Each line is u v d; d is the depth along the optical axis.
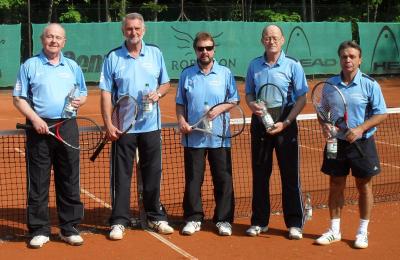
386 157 9.26
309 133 11.54
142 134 5.34
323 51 21.53
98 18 23.75
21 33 19.81
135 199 6.68
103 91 5.28
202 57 5.30
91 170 8.27
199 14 24.02
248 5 25.33
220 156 5.45
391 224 5.71
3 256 4.89
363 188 5.09
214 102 5.37
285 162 5.29
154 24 19.62
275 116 5.25
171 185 7.39
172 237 5.38
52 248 5.09
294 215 5.38
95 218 5.98
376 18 26.75
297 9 25.92
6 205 6.54
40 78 4.97
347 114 5.02
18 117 14.73
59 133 5.04
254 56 20.62
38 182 5.09
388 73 22.70
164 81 5.45
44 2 24.12
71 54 19.11
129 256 4.90
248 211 6.27
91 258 4.86
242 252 4.99
